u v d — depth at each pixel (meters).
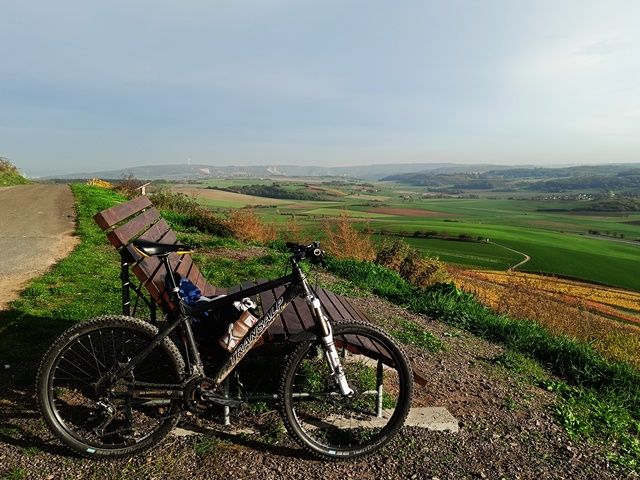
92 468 2.84
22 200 18.27
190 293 3.28
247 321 3.09
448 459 3.23
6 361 4.04
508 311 9.98
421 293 8.43
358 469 3.02
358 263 10.07
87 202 17.67
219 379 3.04
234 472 2.87
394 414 3.18
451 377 4.76
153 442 2.96
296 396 3.11
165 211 16.16
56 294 6.01
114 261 8.33
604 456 3.57
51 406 2.88
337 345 3.16
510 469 3.21
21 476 2.70
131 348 4.31
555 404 4.38
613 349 8.30
